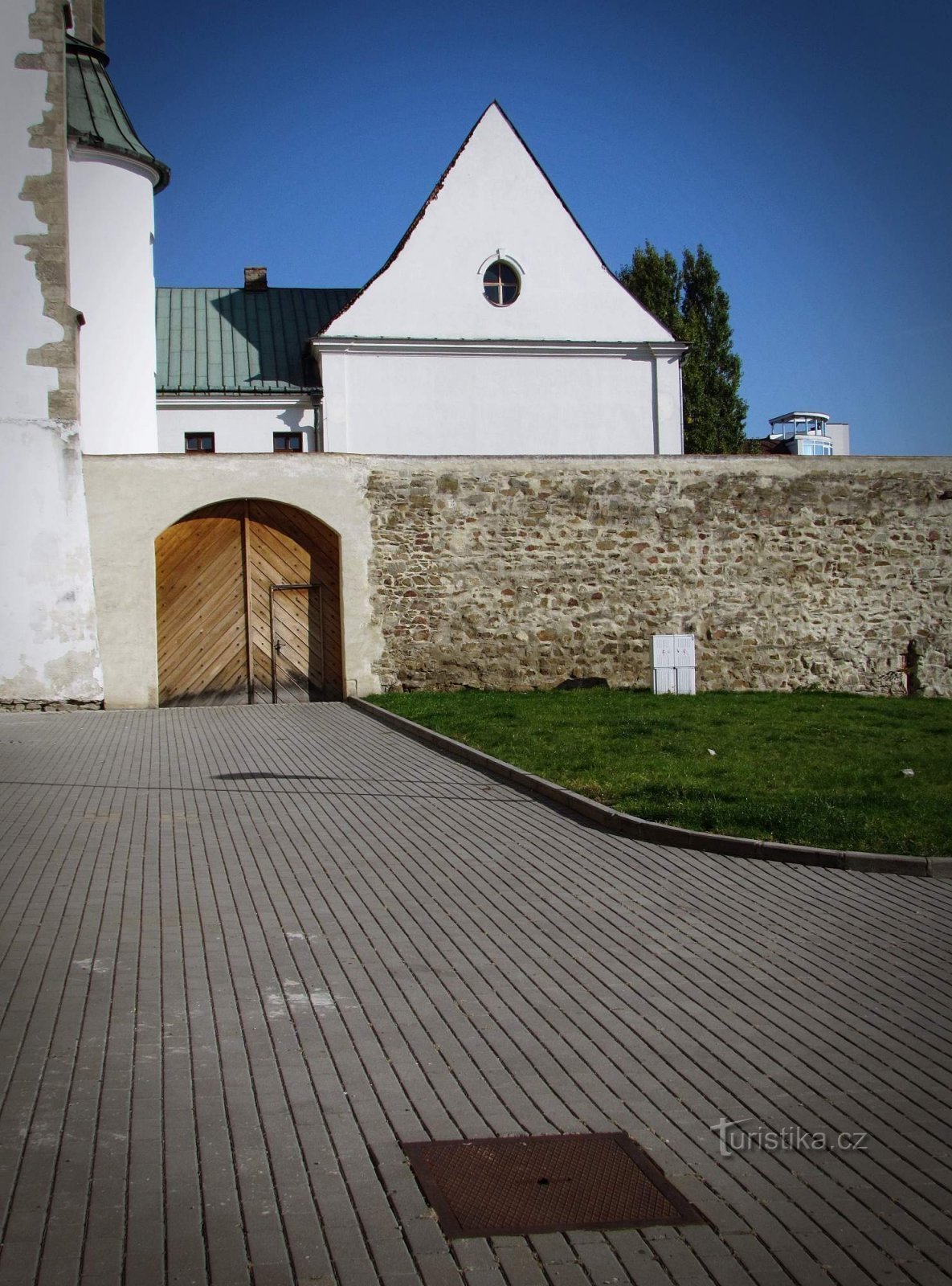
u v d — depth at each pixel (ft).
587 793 35.45
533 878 27.73
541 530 61.05
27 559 54.60
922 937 23.84
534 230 90.48
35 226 54.70
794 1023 19.29
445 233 89.45
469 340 88.38
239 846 30.19
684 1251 12.94
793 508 63.72
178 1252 12.57
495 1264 12.60
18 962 21.25
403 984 20.67
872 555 64.59
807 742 45.39
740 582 63.16
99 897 25.43
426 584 59.88
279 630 58.80
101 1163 14.34
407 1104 16.14
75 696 55.21
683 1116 15.97
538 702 55.83
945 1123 15.96
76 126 71.41
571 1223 13.38
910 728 50.01
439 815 34.14
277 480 57.88
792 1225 13.48
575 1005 19.88
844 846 29.94
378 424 88.12
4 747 44.80
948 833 30.94
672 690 60.08
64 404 55.06
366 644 59.11
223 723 51.42
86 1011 19.06
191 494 56.65
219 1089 16.40
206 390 94.53
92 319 71.41
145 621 56.08
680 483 62.54
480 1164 14.56
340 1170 14.34
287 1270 12.36
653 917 24.86
